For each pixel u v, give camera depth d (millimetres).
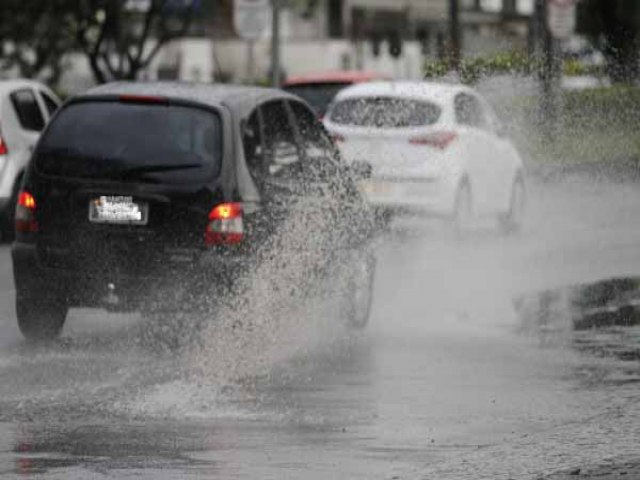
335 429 21922
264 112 29609
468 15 155750
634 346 29547
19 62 86812
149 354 28109
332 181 30719
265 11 64438
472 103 50875
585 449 20266
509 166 52688
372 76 68250
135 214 28297
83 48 82938
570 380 25969
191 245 28094
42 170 28875
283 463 19688
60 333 30250
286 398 24234
